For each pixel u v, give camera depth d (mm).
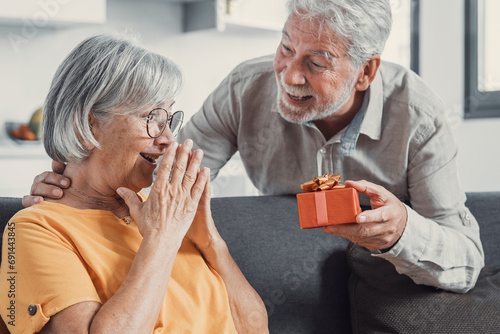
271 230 1587
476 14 3434
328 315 1602
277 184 1728
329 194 1204
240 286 1364
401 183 1614
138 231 1280
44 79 2945
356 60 1386
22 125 2771
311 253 1607
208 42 3449
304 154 1648
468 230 1573
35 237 1122
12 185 2836
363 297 1540
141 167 1237
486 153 3387
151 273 1107
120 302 1065
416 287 1527
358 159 1610
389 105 1594
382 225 1271
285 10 1409
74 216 1210
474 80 3449
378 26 1384
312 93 1408
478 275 1578
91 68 1178
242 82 1696
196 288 1268
